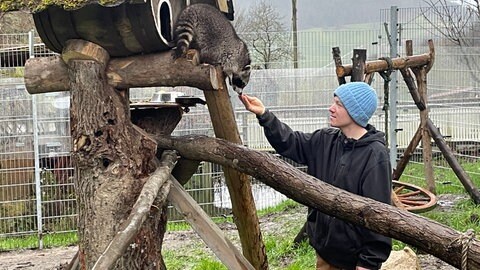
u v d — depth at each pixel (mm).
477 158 10578
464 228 7016
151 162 3107
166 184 3088
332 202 2869
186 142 3299
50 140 8250
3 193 8070
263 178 3068
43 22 2949
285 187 3000
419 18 11938
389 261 4922
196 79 3002
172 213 8641
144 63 3014
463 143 11539
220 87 3182
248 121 9773
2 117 8148
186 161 3615
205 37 3666
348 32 12297
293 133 3650
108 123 2977
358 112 3350
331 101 10594
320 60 12461
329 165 3490
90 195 2955
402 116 11547
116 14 2863
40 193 7895
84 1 2654
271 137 3631
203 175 8648
